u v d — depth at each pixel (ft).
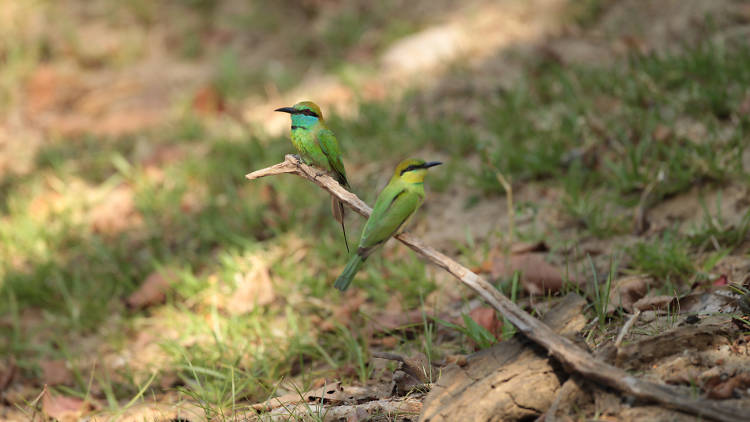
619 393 19.26
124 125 55.01
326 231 38.06
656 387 18.52
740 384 19.29
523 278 29.60
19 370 33.19
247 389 28.09
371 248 21.53
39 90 61.31
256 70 59.93
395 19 62.08
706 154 33.17
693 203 32.35
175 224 42.16
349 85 52.42
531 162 37.06
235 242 38.73
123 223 43.55
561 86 43.57
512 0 58.39
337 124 46.52
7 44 66.44
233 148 46.68
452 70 50.83
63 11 71.61
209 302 34.63
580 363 19.24
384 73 53.98
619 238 32.09
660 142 35.01
